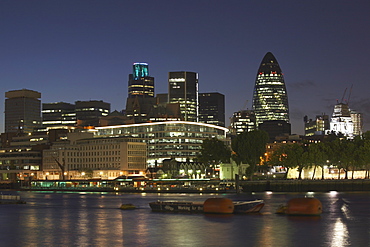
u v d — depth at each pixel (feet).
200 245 281.74
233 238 303.07
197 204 453.58
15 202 649.20
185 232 329.72
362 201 618.44
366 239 296.51
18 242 301.43
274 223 368.27
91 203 647.15
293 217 406.41
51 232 344.69
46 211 519.60
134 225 374.63
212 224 365.81
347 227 348.59
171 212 467.93
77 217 449.06
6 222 411.13
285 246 275.80
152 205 490.08
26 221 418.10
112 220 416.05
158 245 283.79
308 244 281.13
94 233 336.29
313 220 388.57
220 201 440.45
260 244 282.36
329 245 277.64
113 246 283.18
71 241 302.45
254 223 368.68
